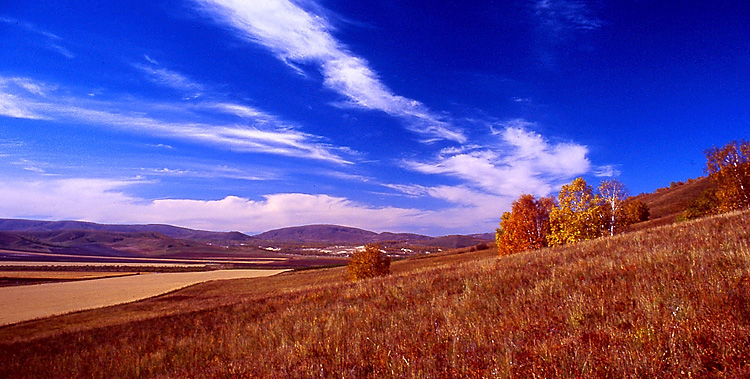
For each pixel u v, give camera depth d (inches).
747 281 250.1
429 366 219.5
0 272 4099.4
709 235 502.6
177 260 7706.7
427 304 425.4
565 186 1545.3
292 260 7578.7
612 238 773.9
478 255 2923.2
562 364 186.2
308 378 233.6
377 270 1839.3
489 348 234.1
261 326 468.8
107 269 5024.6
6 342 642.8
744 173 1501.0
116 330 637.3
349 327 371.9
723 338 179.2
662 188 4992.6
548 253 698.8
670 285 281.4
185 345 429.1
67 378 374.3
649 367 169.8
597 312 263.7
